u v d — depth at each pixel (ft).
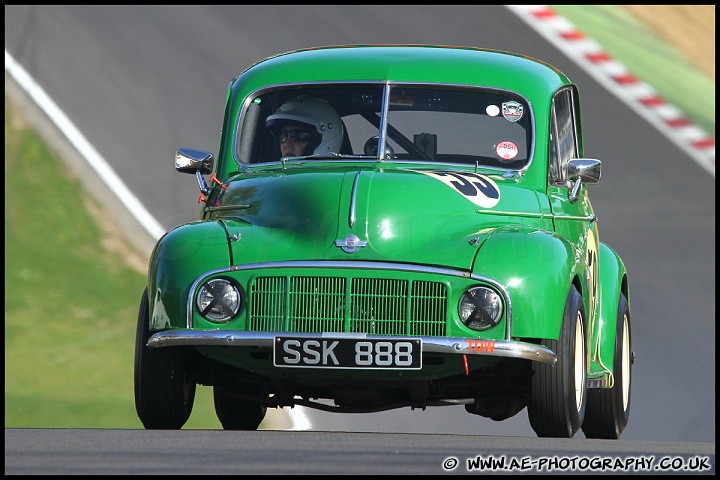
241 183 91.40
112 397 180.96
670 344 187.62
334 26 302.45
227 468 55.67
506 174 92.79
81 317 203.92
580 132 106.73
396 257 81.92
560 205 94.48
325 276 81.05
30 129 255.50
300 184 86.94
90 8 306.96
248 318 81.25
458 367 82.89
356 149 93.97
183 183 244.63
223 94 274.36
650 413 165.37
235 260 81.92
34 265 215.72
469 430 156.66
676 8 338.13
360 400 86.74
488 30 304.09
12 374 183.83
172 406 84.48
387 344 79.41
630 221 236.22
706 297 205.36
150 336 84.07
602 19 319.47
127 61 283.59
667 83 292.81
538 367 81.87
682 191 250.16
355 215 83.51
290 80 97.14
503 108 95.30
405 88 95.50
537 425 83.51
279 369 83.66
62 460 59.11
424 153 93.61
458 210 85.66
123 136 256.32
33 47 285.23
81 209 233.76
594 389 101.91
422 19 306.14
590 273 97.76
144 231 229.45
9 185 235.81
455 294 80.48
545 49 298.76
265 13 308.19
